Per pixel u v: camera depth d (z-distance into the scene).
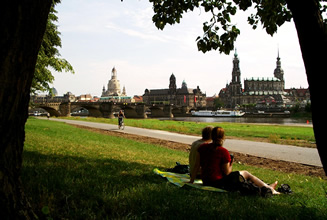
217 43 9.55
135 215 4.25
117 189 5.79
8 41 2.86
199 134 31.53
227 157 6.19
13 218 2.96
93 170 7.88
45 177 6.25
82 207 4.61
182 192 5.88
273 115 152.25
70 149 12.94
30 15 3.00
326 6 7.55
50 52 24.30
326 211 5.08
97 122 53.09
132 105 143.50
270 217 4.57
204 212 4.62
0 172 2.93
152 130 33.75
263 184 6.18
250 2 8.88
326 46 3.97
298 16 4.05
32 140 15.33
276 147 20.00
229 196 5.74
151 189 5.93
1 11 2.84
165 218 4.29
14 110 3.01
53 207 4.35
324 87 3.94
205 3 9.60
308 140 26.38
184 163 11.60
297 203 5.69
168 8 9.46
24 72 3.05
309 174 11.59
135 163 10.13
